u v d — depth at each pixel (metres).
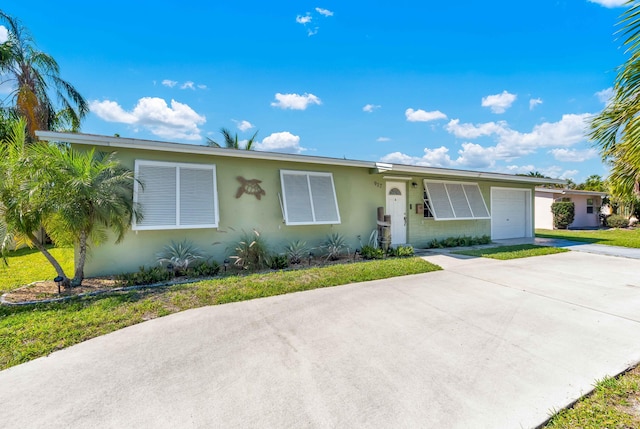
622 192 3.72
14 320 4.30
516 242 13.04
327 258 8.98
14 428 2.31
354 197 10.08
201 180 7.62
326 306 4.99
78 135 6.22
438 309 4.84
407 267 7.61
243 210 8.30
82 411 2.50
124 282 6.24
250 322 4.34
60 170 5.59
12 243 5.70
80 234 6.12
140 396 2.69
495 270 7.57
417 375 2.99
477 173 11.73
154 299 5.16
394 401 2.59
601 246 11.61
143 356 3.39
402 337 3.85
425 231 11.77
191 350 3.53
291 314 4.64
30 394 2.72
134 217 6.67
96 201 5.77
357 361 3.27
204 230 7.82
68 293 5.73
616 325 4.20
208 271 7.14
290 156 8.40
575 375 2.99
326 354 3.43
